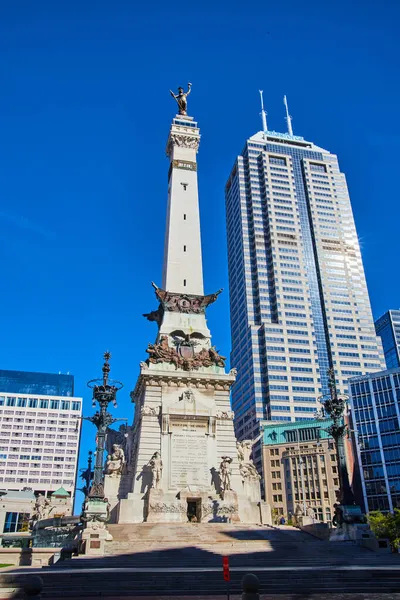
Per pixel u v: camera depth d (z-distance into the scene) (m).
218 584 23.70
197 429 57.25
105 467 57.75
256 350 176.75
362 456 118.69
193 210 76.12
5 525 107.69
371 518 58.59
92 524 35.50
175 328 64.31
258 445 139.62
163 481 53.72
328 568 26.92
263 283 191.38
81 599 21.70
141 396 61.38
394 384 120.38
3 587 23.39
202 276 71.19
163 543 37.69
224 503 51.41
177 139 81.81
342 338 187.00
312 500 121.25
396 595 22.36
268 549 35.91
